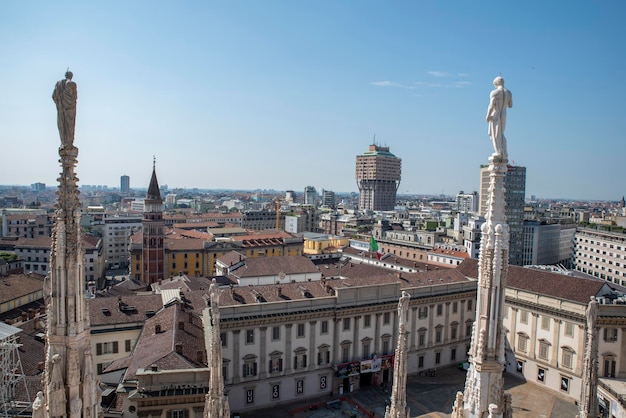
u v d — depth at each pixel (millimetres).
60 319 14500
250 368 70750
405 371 21141
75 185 14820
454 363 91812
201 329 61875
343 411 71312
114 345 64875
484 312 15508
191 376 47781
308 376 75312
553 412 72000
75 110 14625
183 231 197750
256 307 70812
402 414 21062
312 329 75250
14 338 46438
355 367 77812
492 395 15461
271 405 72375
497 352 15430
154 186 145375
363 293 79625
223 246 156750
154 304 71125
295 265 103375
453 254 146875
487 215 15711
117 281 169625
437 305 88812
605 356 73125
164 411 47000
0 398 42312
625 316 72375
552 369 80062
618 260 179500
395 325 83125
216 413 20312
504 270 15312
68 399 14586
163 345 52844
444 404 74562
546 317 81375
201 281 96500
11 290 82438
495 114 15195
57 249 14398
